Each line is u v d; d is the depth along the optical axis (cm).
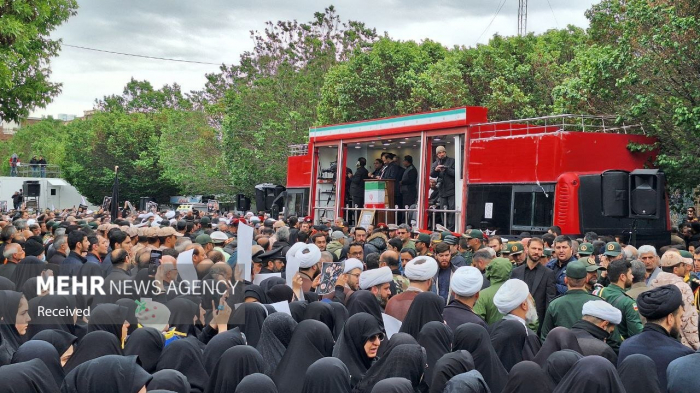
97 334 654
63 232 1316
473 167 1675
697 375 548
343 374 566
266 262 1080
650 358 600
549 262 1095
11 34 2114
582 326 704
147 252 966
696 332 782
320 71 4447
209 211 4103
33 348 613
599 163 1548
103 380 530
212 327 761
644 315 646
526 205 1538
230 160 4441
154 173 6631
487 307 885
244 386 546
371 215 2036
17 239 1257
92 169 6631
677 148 1762
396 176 2083
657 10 1841
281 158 4238
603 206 1247
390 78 3688
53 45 2341
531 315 739
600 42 2303
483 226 1633
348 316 815
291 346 657
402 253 1112
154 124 6919
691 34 1798
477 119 1706
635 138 1612
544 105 2977
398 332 707
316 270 941
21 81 2261
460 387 525
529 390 553
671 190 1919
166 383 579
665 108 1791
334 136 2195
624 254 1059
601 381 520
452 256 1242
